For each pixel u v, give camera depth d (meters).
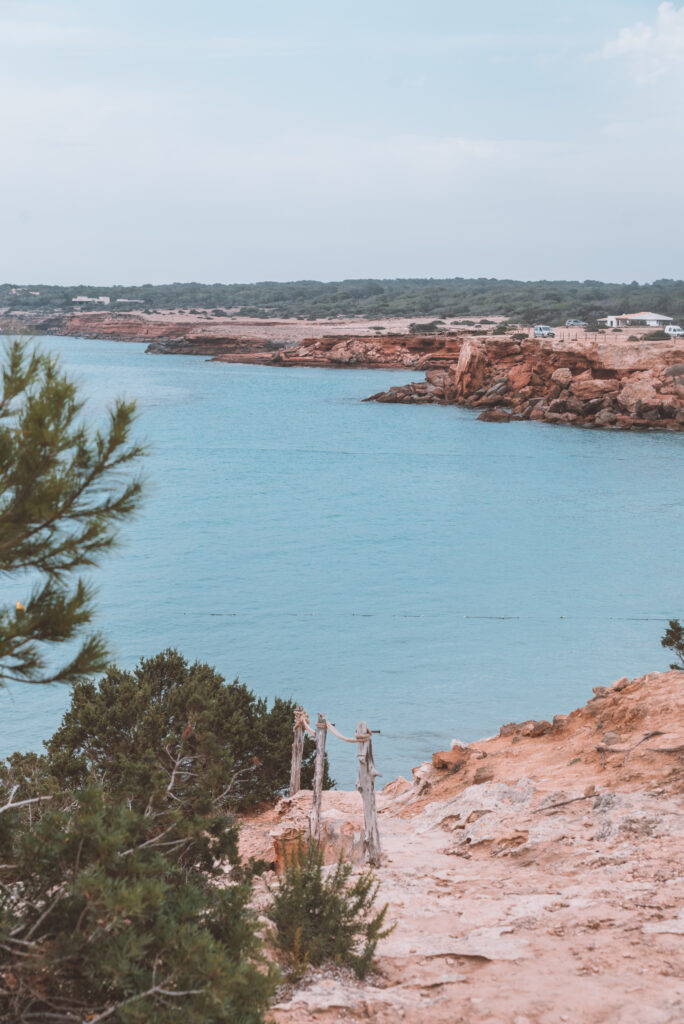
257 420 130.00
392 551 58.22
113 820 4.93
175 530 63.94
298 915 7.52
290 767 18.41
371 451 104.62
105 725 16.19
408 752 26.81
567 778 12.84
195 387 171.50
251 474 89.50
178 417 132.00
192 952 4.52
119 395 5.42
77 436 5.24
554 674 34.53
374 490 81.75
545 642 38.75
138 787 5.74
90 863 4.80
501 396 137.88
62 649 32.50
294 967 7.26
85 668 5.19
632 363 126.62
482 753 15.88
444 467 93.88
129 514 5.43
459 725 29.19
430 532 64.19
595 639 39.09
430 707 30.92
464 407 142.75
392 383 184.25
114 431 5.29
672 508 72.50
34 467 5.05
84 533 5.23
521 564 54.31
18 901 4.96
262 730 18.67
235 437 114.56
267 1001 4.95
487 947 7.61
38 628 5.11
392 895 9.42
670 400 120.38
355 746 27.47
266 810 17.66
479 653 37.28
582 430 120.31
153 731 15.16
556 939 7.62
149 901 4.49
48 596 5.18
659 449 103.94
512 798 12.66
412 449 106.06
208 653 37.25
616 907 8.15
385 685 33.31
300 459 98.94
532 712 30.33
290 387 175.00
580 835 10.54
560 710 30.48
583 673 34.59
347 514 71.00
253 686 33.19
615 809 10.77
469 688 32.91
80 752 16.36
